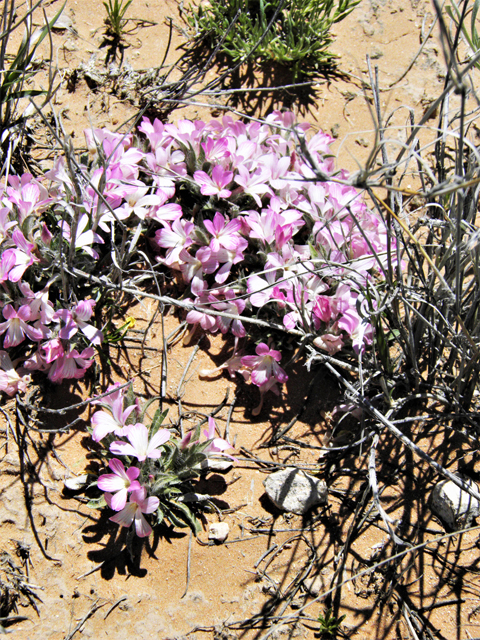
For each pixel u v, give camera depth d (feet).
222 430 1.51
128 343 1.58
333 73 2.04
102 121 1.82
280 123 1.73
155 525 1.37
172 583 1.35
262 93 1.97
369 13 2.15
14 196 1.49
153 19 2.02
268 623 1.33
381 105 1.99
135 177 1.62
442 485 1.44
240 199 1.66
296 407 1.55
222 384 1.56
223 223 1.56
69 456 1.43
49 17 1.92
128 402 1.43
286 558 1.39
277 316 1.57
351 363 1.57
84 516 1.38
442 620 1.35
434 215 1.69
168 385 1.54
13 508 1.36
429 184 1.82
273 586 1.36
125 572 1.35
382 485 1.47
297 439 1.51
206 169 1.66
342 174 1.65
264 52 1.99
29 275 1.49
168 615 1.32
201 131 1.69
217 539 1.39
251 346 1.59
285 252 1.56
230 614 1.34
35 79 1.83
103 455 1.40
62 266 1.41
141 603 1.33
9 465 1.39
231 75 1.99
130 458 1.40
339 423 1.52
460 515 1.42
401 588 1.37
